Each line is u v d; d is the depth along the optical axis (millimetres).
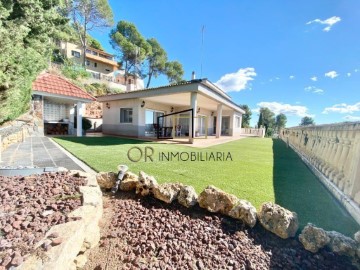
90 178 2734
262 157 7164
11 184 2359
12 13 3844
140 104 13422
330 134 4531
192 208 2533
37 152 5582
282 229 2006
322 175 4359
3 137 5531
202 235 2086
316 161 5262
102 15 29719
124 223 2277
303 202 2988
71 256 1426
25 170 2842
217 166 5105
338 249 1842
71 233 1465
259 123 40938
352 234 2184
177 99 13922
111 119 15180
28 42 4684
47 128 13570
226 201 2379
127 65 38875
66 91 12250
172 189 2721
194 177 3951
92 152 6164
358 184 2734
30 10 4117
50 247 1296
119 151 6586
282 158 7172
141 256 1818
